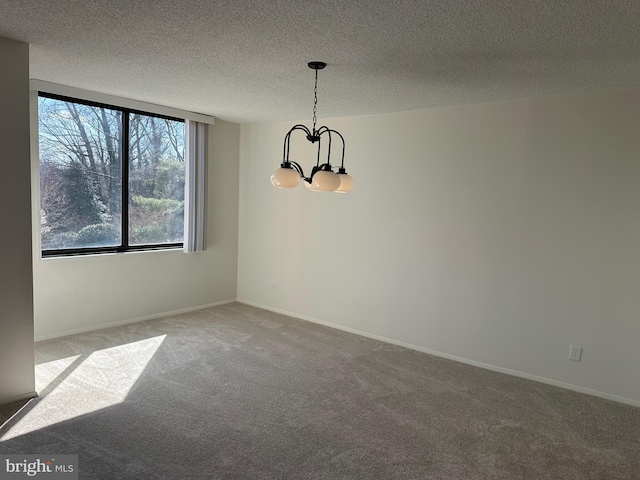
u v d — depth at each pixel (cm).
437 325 440
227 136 577
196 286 563
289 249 555
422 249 446
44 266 424
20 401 308
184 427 284
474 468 253
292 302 556
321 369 390
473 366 416
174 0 212
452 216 425
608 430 302
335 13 218
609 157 343
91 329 464
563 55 265
